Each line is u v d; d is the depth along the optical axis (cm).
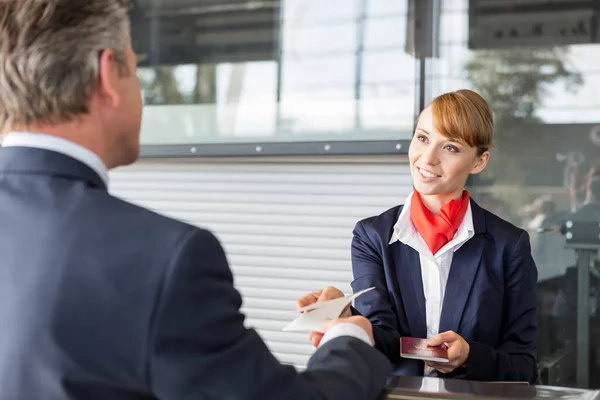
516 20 303
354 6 323
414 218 180
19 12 97
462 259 175
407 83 316
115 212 96
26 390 89
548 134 300
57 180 99
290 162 338
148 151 354
